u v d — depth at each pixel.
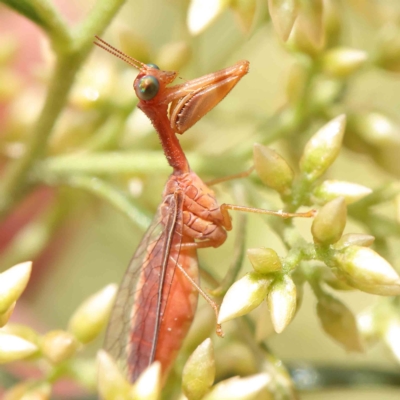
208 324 0.12
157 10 0.15
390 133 0.13
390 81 0.14
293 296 0.12
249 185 0.13
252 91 0.15
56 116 0.13
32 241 0.14
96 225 0.15
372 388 0.12
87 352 0.14
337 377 0.12
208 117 0.14
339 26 0.13
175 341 0.12
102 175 0.13
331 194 0.12
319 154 0.12
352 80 0.13
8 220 0.14
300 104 0.13
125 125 0.13
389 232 0.12
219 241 0.12
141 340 0.12
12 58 0.14
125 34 0.13
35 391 0.12
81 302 0.15
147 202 0.13
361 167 0.14
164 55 0.13
